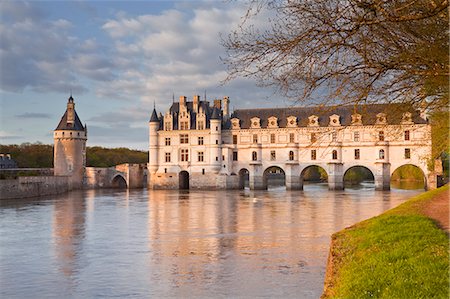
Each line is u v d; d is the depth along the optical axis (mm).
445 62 13273
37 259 29406
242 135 117125
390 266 13930
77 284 23484
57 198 89188
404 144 102250
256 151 114875
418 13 11961
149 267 26625
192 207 64688
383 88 14820
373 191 100312
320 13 12320
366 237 18766
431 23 13562
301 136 111062
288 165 110125
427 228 18547
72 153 129000
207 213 55656
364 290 12625
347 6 11711
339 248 18688
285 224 43562
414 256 14625
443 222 21016
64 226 45250
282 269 25266
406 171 166375
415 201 31906
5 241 36344
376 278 13227
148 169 123312
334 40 13039
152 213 56844
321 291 21016
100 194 102812
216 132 117062
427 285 11953
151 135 122938
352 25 12195
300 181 110375
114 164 183875
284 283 22500
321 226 41656
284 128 112812
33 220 50812
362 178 173250
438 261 13672
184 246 32781
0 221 49938
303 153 110312
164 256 29484
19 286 23328
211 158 117750
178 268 26203
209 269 25750
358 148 105562
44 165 157750
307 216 50156
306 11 12500
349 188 115625
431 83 15109
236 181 117188
